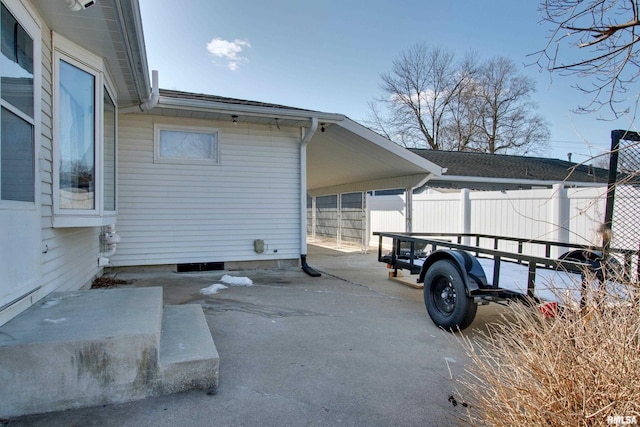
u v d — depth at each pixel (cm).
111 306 331
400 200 1362
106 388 255
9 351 236
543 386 178
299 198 855
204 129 785
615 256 283
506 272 505
